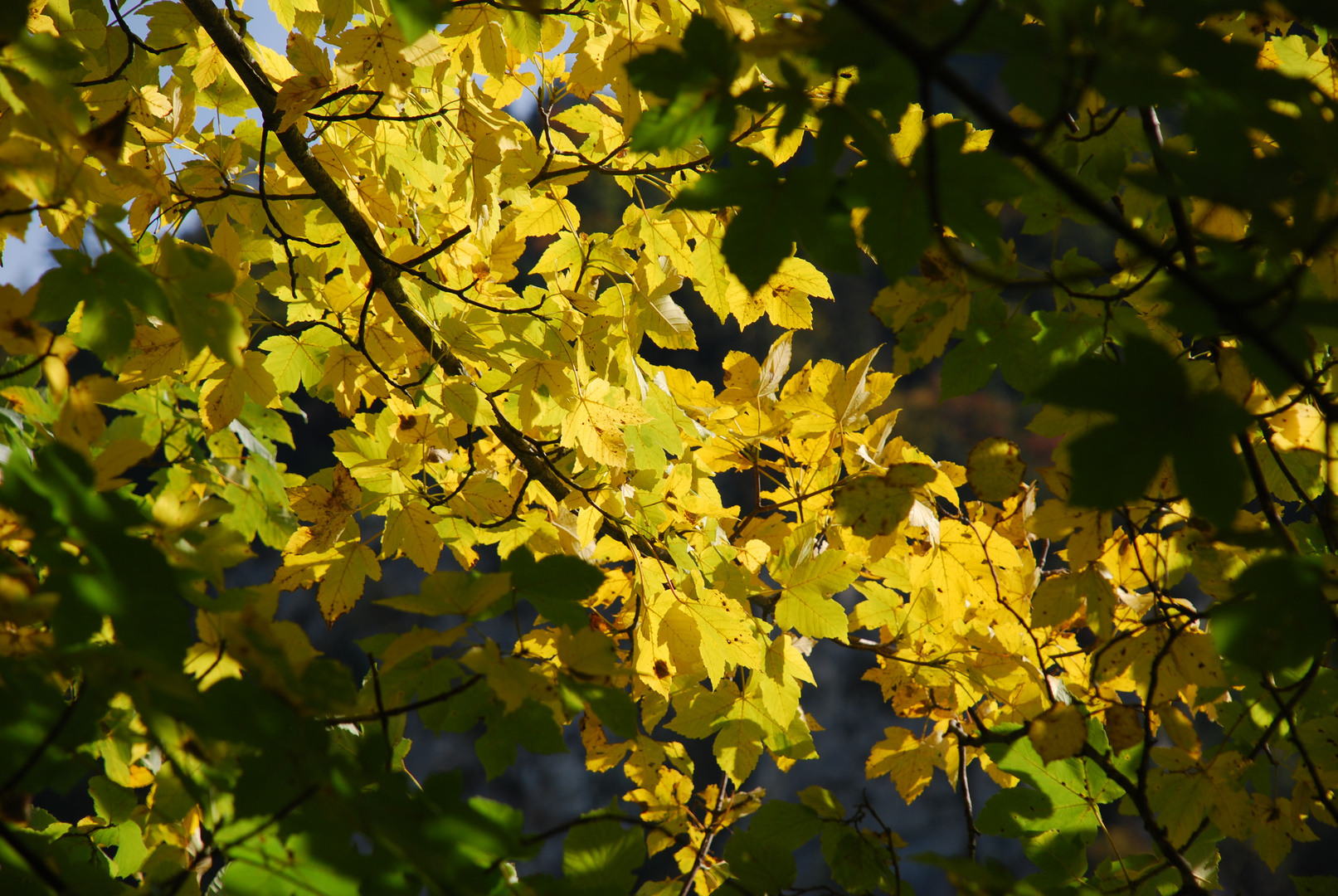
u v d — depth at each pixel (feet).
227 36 14.83
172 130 14.84
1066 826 14.35
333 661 13.26
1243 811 14.39
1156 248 11.02
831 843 14.29
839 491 14.48
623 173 14.85
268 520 14.98
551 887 13.41
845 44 11.72
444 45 14.52
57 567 12.48
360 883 13.28
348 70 14.47
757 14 14.43
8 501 12.17
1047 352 14.08
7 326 13.34
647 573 14.84
